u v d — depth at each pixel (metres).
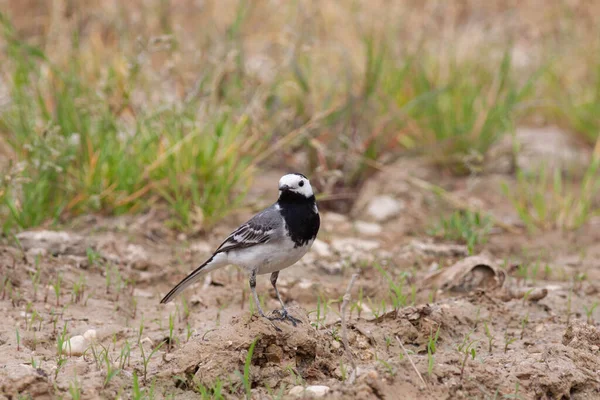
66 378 8.27
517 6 22.66
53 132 12.92
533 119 20.03
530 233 14.55
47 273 11.39
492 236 14.49
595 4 22.52
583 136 19.03
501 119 16.95
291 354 8.59
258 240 9.05
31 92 15.21
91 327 9.90
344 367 8.55
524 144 17.80
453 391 8.11
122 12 18.25
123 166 14.06
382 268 12.61
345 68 17.58
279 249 9.09
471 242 13.11
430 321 9.57
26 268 11.36
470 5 22.33
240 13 16.80
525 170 17.22
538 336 9.95
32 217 13.16
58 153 12.76
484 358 9.09
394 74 17.80
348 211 15.57
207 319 10.48
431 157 16.92
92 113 14.19
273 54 18.28
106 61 16.80
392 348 9.20
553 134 19.31
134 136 14.16
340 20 19.92
